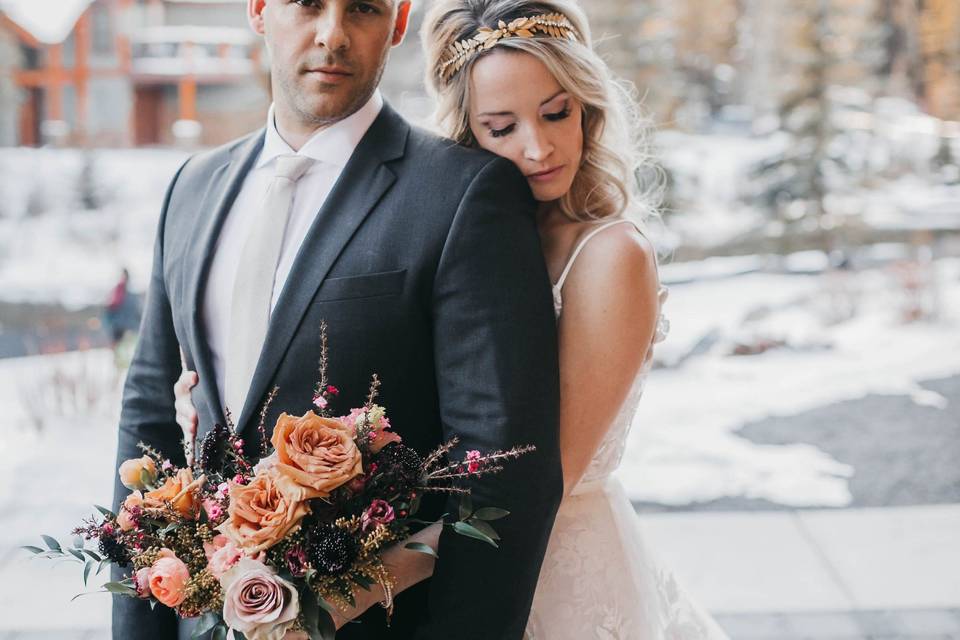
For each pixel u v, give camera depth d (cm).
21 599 416
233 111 2856
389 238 158
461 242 156
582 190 187
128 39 3303
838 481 582
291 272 160
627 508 199
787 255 1684
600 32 1725
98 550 150
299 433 140
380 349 157
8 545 492
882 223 1925
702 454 650
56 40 3288
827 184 1692
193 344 171
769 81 2356
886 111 2431
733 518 510
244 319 163
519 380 152
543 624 179
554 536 183
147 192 2080
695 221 1836
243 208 174
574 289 175
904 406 766
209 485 148
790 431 705
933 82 2338
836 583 427
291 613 131
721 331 1103
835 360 951
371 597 151
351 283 157
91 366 938
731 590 423
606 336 171
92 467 645
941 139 2300
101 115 3322
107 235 1770
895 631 380
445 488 145
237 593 131
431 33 183
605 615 182
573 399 171
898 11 2672
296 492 135
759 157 2142
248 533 133
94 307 1412
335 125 167
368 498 144
